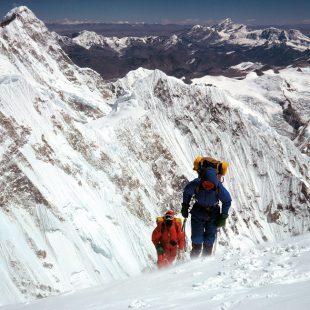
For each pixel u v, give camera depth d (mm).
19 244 119562
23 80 157500
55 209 131375
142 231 148750
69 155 152625
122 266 132250
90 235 132500
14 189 129750
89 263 126812
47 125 153750
